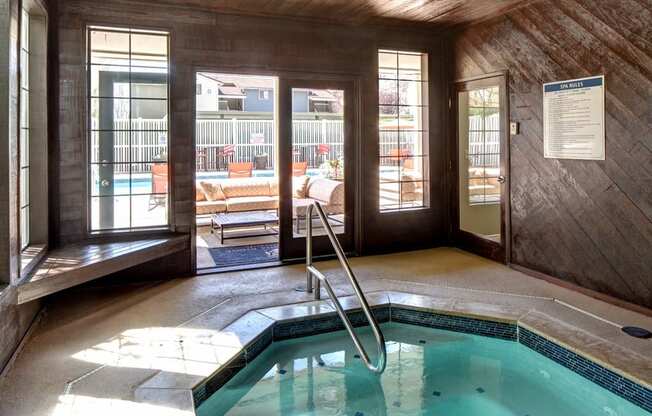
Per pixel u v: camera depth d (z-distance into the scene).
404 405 2.74
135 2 4.23
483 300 3.77
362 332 3.67
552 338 3.04
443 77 5.59
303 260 5.07
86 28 4.15
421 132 5.65
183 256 4.54
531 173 4.44
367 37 5.18
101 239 4.27
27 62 3.71
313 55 4.96
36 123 3.78
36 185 3.78
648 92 3.33
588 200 3.86
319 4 4.39
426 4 4.42
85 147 4.16
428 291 4.03
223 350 2.90
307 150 6.17
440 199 5.73
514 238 4.72
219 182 7.64
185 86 4.46
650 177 3.36
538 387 2.95
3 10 2.65
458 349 3.43
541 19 4.21
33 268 3.25
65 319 3.44
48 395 2.36
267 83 15.40
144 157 4.47
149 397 2.35
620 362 2.66
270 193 7.88
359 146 5.24
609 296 3.71
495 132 4.93
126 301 3.83
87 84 4.19
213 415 2.62
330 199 5.48
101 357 2.81
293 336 3.45
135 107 4.42
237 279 4.45
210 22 4.52
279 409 2.70
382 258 5.22
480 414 2.65
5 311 2.62
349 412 2.67
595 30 3.70
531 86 4.38
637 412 2.50
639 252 3.46
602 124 3.69
